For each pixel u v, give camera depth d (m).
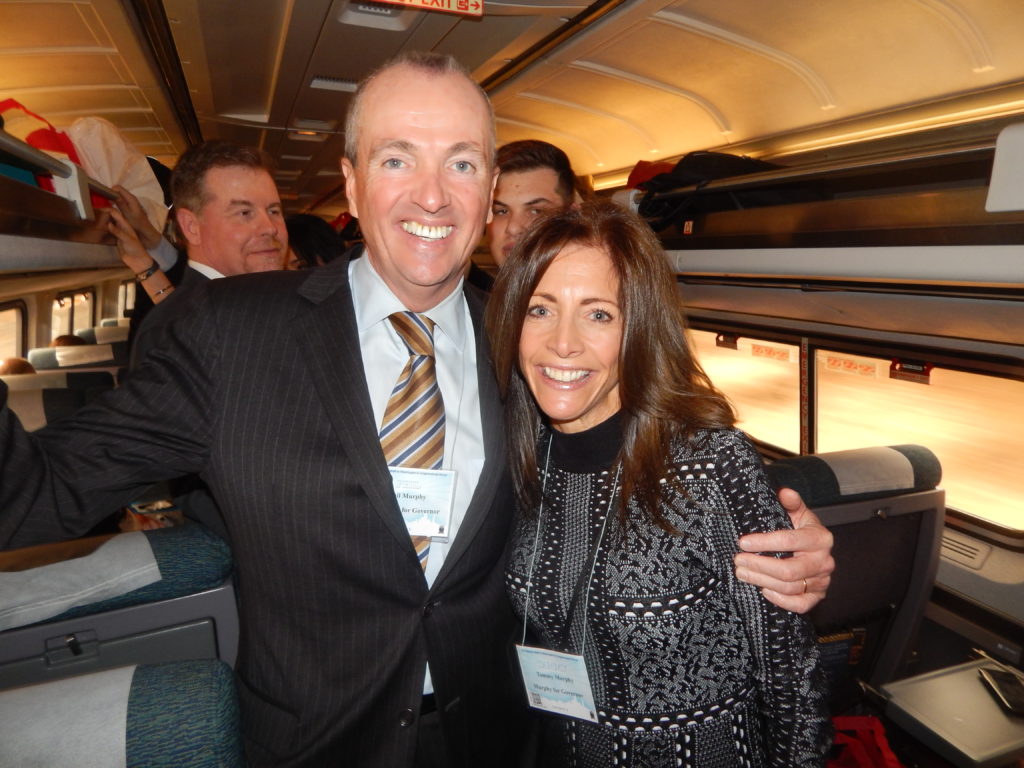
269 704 1.51
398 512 1.45
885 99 3.59
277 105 6.45
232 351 1.45
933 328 2.96
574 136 6.15
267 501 1.43
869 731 2.51
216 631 1.81
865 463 2.31
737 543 1.41
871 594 2.49
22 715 1.19
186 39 4.40
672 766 1.47
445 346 1.65
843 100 3.81
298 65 5.14
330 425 1.45
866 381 3.72
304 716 1.48
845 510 2.25
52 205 1.81
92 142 2.72
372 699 1.47
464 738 1.60
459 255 1.50
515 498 1.70
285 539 1.44
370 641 1.49
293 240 3.95
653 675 1.46
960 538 3.36
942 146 2.11
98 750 1.18
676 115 4.97
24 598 1.63
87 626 1.69
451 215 1.45
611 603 1.45
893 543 2.44
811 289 2.91
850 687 2.62
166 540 1.80
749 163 3.41
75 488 1.30
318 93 5.95
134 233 2.77
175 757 1.20
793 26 3.46
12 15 3.59
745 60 3.93
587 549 1.52
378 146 1.42
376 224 1.45
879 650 2.64
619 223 1.46
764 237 2.95
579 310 1.44
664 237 3.70
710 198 3.40
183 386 1.42
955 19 2.96
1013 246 1.94
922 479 2.35
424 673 1.53
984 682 2.42
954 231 2.10
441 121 1.40
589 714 1.54
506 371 1.56
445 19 4.06
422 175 1.41
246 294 1.54
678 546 1.44
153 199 2.94
